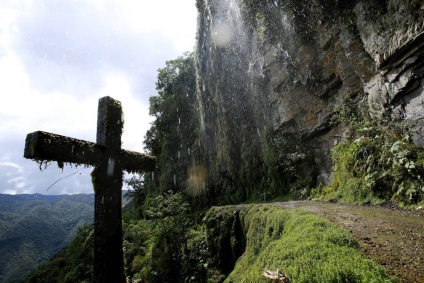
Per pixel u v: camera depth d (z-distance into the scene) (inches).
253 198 623.5
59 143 111.0
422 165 245.3
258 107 630.5
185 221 521.7
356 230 179.2
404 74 305.0
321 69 449.7
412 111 303.0
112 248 123.2
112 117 138.9
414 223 188.5
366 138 333.1
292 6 467.5
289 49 499.8
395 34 304.3
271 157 563.2
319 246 114.4
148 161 158.6
